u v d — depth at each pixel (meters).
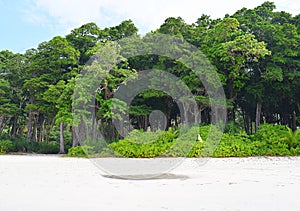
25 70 30.77
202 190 6.53
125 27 26.34
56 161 16.50
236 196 5.82
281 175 9.73
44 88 27.31
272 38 24.59
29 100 33.59
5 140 30.33
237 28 24.47
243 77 24.31
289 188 6.87
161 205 4.98
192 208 4.76
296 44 23.73
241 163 15.16
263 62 24.97
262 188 6.88
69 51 26.02
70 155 21.70
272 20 27.55
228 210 4.65
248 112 31.66
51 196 5.76
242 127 34.06
